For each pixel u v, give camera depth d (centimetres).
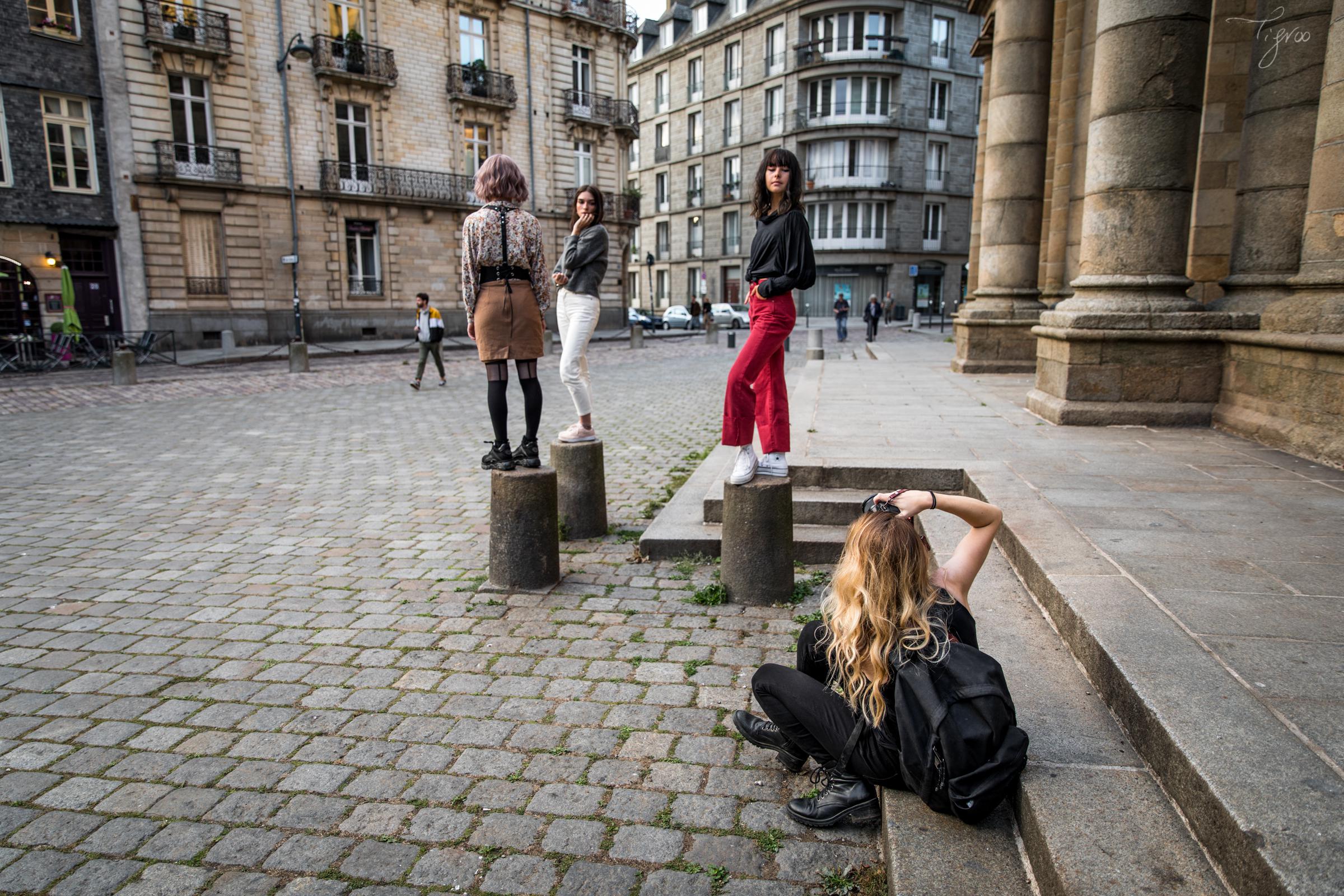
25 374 1908
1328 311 562
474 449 920
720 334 3797
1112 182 722
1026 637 320
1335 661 253
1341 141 566
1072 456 585
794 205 410
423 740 311
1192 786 198
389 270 3020
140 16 2417
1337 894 153
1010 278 1245
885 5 4288
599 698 342
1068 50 1182
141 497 701
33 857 246
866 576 226
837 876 235
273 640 404
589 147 3594
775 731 282
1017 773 215
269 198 2712
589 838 254
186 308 2589
